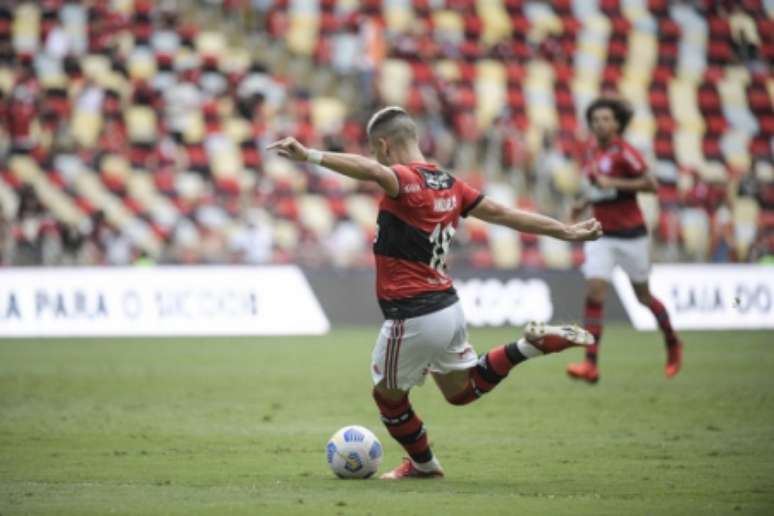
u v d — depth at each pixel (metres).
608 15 138.38
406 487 26.00
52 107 112.94
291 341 77.56
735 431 36.97
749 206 118.75
